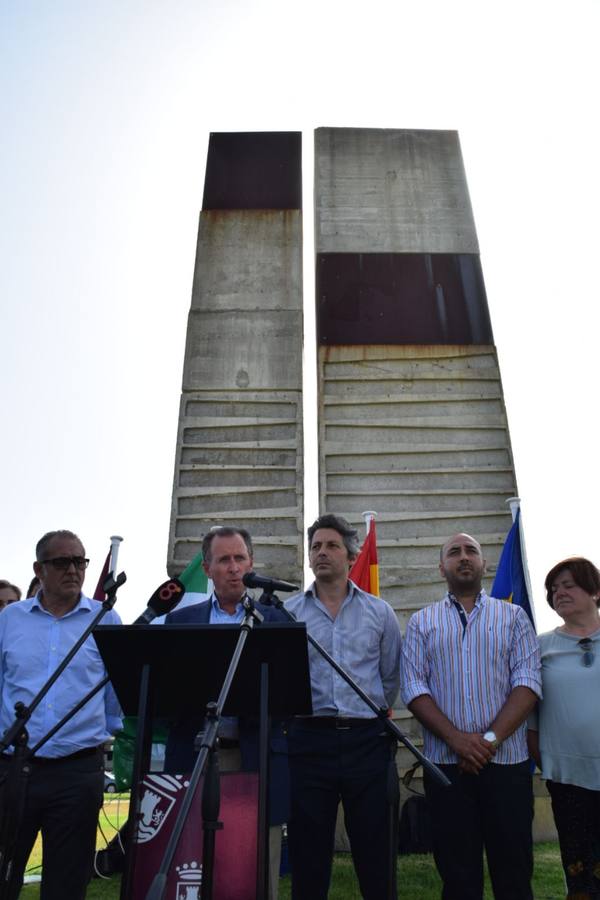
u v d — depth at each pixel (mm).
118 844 7000
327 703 4418
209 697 3453
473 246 11336
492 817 4117
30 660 4293
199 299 10719
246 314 10617
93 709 4242
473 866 4109
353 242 11289
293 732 4418
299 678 3408
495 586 7812
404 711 8492
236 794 3324
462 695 4398
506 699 4430
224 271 10953
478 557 4715
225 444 9844
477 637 4516
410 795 8203
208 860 2955
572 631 4758
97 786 4152
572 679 4574
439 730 4266
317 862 4152
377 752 4328
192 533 9422
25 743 3475
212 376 10203
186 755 4117
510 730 4203
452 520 9516
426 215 11570
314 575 4770
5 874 3363
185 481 9664
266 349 10398
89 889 6418
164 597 3697
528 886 4035
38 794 3982
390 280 10984
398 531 9469
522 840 4082
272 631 3301
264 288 10820
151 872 3207
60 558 4402
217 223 11406
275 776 4004
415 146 12133
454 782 4234
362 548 7992
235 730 4137
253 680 3408
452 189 11797
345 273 11023
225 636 3305
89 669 4328
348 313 10719
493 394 10211
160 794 3307
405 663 4605
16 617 4441
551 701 4609
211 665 3377
